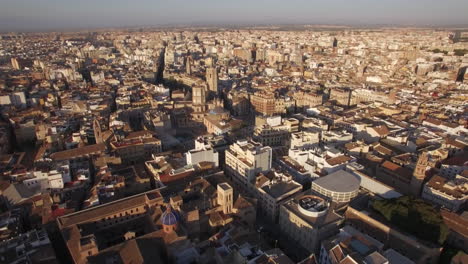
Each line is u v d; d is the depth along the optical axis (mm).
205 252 158125
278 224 199625
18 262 140000
